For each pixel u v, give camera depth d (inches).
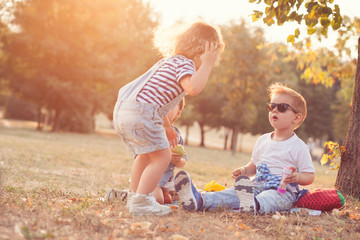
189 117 1441.9
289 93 139.3
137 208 111.5
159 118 110.9
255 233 104.6
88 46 1039.6
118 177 244.4
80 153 441.4
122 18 1156.5
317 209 133.2
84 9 1027.3
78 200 138.1
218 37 120.6
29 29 991.6
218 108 1321.4
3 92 1486.2
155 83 111.9
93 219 103.1
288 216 126.3
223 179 282.4
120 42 1104.8
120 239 87.0
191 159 590.6
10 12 970.1
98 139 964.0
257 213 124.9
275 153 136.7
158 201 135.7
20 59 1034.7
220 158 735.7
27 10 1020.5
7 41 1002.1
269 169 136.5
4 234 80.9
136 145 111.3
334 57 308.0
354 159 163.5
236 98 824.9
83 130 1333.7
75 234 88.8
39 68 1031.6
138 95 111.0
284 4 145.1
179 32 120.6
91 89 1128.2
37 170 245.3
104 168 306.7
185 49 116.3
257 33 763.4
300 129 1291.8
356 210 141.6
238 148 1692.9
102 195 158.2
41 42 945.5
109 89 1220.5
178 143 149.3
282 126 137.0
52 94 1027.3
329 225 117.5
